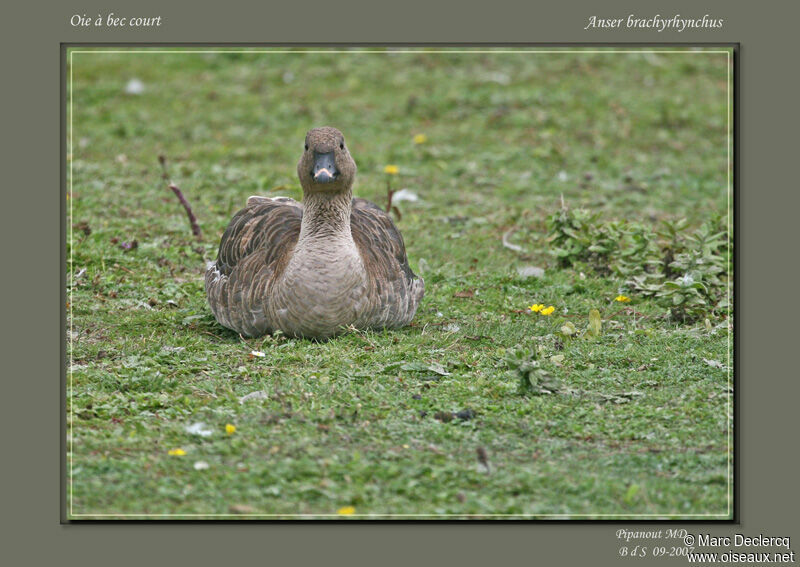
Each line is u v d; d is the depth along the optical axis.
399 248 13.39
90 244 15.92
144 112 23.95
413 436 9.94
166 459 9.34
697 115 23.72
